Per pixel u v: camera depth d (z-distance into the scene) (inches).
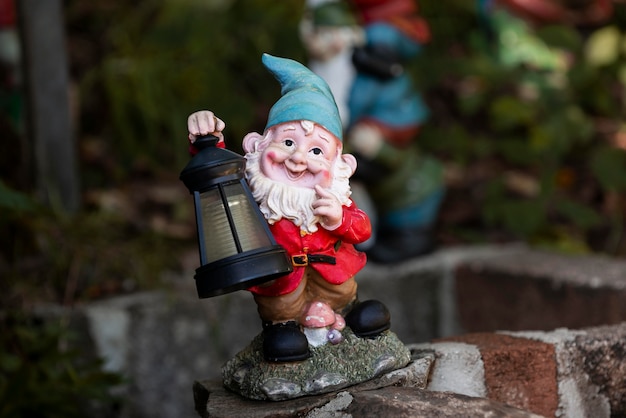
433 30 183.0
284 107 68.8
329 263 68.9
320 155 68.0
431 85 173.2
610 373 80.2
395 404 63.8
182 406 117.3
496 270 124.0
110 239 128.6
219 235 63.6
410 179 129.0
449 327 131.0
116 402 108.1
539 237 147.6
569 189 162.7
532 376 77.0
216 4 176.1
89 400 112.1
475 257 130.6
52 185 128.0
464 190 159.9
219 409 67.5
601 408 79.9
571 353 78.7
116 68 167.8
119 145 163.8
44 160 127.3
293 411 65.8
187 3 175.0
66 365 104.3
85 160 159.5
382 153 126.0
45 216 123.0
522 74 157.9
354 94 124.6
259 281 65.3
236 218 63.9
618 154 157.5
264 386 67.1
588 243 151.3
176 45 168.9
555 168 158.7
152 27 177.8
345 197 68.5
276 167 68.1
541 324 118.8
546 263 123.3
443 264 130.2
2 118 132.7
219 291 63.9
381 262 129.6
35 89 126.1
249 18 174.7
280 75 71.7
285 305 68.8
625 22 178.9
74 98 160.9
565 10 169.3
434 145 164.4
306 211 67.4
